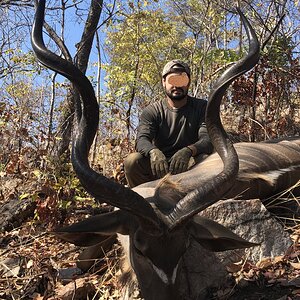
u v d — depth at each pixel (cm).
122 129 369
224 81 177
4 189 308
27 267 221
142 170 238
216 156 224
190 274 181
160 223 155
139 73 450
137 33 427
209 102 179
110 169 326
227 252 189
